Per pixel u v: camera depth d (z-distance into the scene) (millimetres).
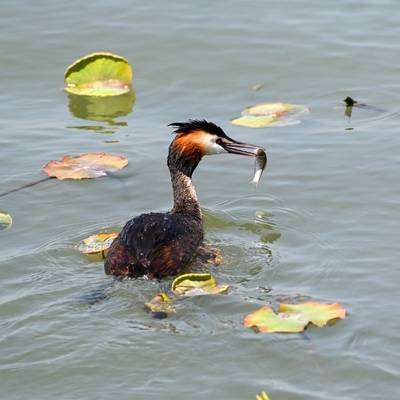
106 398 10477
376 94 18688
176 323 11727
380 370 10867
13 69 20188
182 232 13477
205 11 22312
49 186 15727
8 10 22359
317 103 18469
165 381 10742
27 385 10727
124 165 16266
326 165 16078
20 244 13984
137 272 12766
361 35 21000
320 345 11320
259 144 16875
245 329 11602
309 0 22812
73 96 19156
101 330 11594
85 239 14016
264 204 15102
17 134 17469
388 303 12219
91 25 21734
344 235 14023
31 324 11766
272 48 20594
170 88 19344
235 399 10445
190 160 14758
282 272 13086
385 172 15727
